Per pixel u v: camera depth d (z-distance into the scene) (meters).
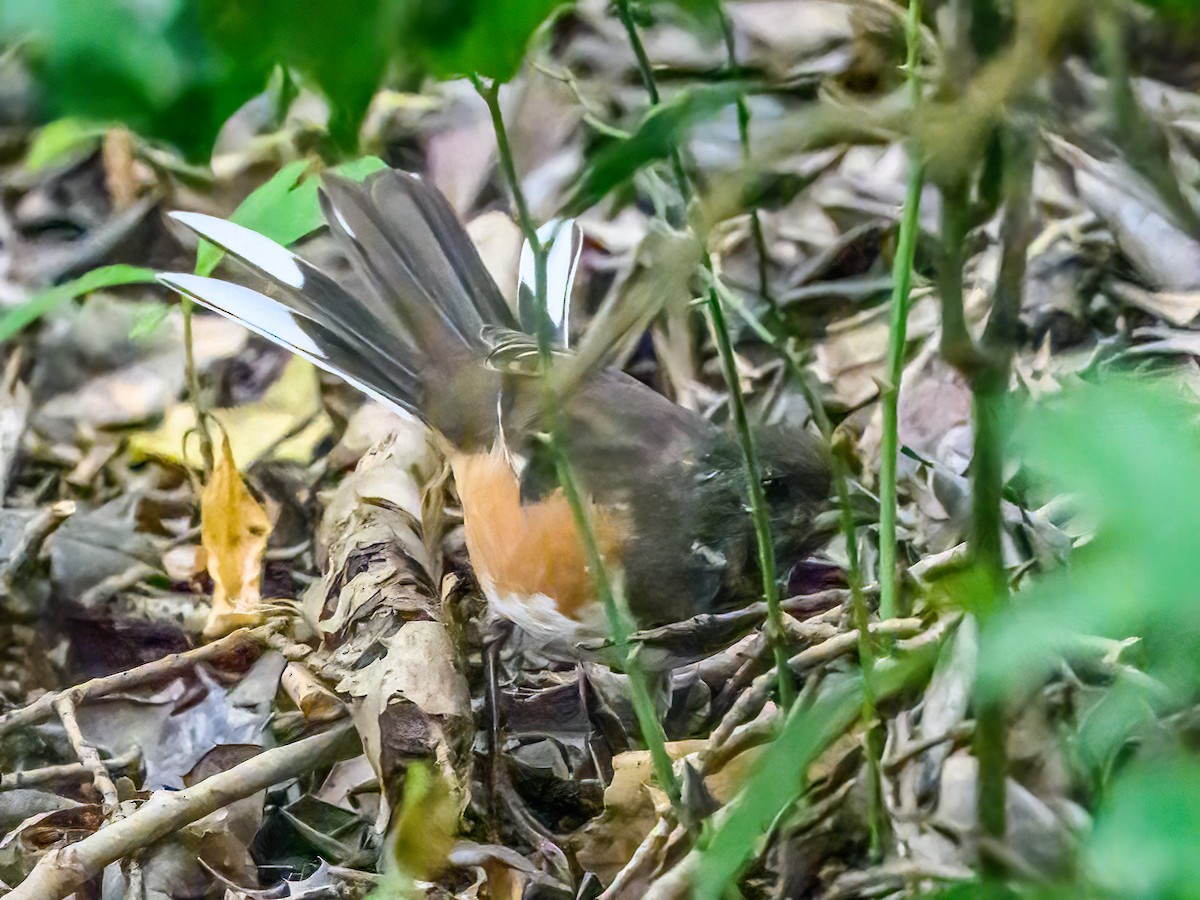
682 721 4.75
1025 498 4.19
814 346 6.04
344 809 4.62
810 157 6.50
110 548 6.01
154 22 1.35
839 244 6.38
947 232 2.00
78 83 1.36
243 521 5.57
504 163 2.54
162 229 7.34
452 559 5.64
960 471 5.12
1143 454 1.28
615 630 3.41
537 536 4.55
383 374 5.33
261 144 7.14
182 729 5.09
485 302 5.56
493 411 4.89
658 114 1.95
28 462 6.66
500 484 4.70
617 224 6.82
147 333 6.25
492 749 4.58
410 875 3.99
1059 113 2.60
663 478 4.37
